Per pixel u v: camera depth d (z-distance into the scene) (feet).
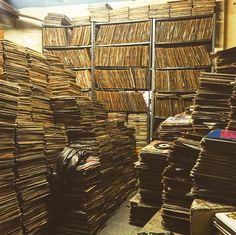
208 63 14.98
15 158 8.14
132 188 14.48
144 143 16.16
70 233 9.52
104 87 16.94
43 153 9.27
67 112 10.77
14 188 8.08
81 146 10.51
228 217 4.42
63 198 9.48
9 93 7.88
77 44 17.40
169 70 15.66
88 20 17.40
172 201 7.18
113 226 10.45
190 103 15.24
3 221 7.56
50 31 17.78
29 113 9.62
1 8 18.66
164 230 7.13
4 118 7.75
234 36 15.78
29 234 8.49
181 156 7.00
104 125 12.28
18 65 9.75
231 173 5.09
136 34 16.26
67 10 19.56
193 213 4.84
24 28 20.42
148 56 16.03
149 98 16.19
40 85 10.74
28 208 8.52
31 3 20.18
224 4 15.76
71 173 9.14
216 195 5.19
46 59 11.28
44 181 9.16
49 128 9.78
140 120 16.29
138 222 9.81
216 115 7.07
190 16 15.26
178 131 9.30
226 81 6.98
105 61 16.80
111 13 16.83
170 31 15.65
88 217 9.36
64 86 11.85
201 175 5.27
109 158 11.85
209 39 15.01
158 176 9.05
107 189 11.31
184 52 15.37
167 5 15.71
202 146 5.31
